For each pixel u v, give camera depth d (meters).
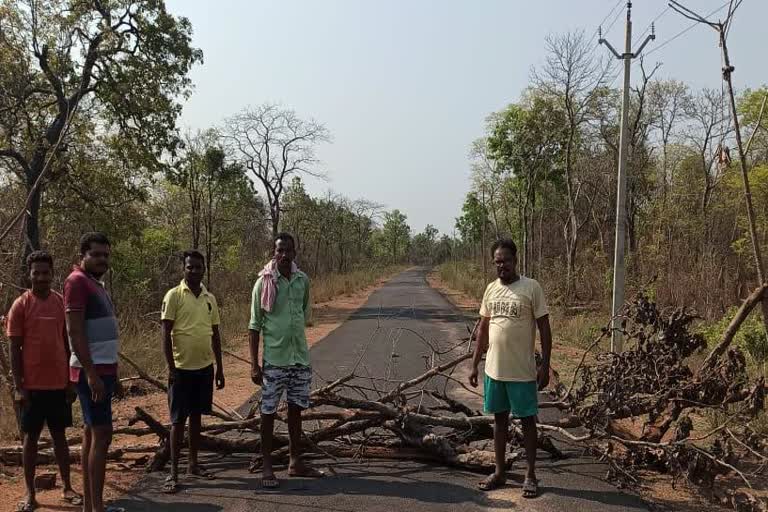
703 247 17.69
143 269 23.17
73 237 21.19
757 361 9.43
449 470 5.65
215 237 31.89
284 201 42.47
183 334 5.46
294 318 5.48
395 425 6.12
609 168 26.89
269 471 5.28
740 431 6.51
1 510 4.79
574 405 5.82
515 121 27.05
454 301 28.94
